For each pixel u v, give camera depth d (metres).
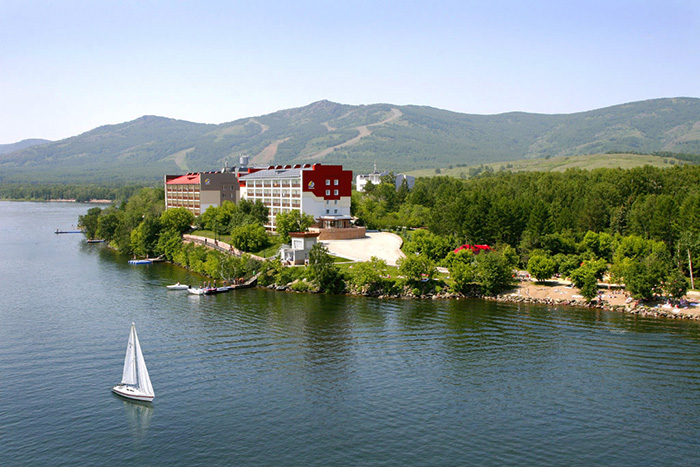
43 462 83.62
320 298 180.00
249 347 130.62
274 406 100.81
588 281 170.12
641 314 158.88
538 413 98.94
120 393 105.31
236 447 87.56
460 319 153.88
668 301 165.50
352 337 138.25
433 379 112.81
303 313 160.25
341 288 187.62
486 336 139.12
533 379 112.94
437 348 130.50
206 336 138.50
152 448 87.31
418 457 84.88
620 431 93.06
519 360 122.88
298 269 199.12
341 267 197.38
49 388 107.81
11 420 95.44
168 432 92.00
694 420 96.81
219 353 126.44
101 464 83.19
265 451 86.44
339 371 116.69
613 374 115.31
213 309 164.62
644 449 87.81
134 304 170.62
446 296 180.38
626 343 133.62
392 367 118.88
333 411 99.12
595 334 140.50
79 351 127.25
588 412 99.38
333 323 150.25
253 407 100.50
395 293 182.12
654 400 103.94
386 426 94.12
